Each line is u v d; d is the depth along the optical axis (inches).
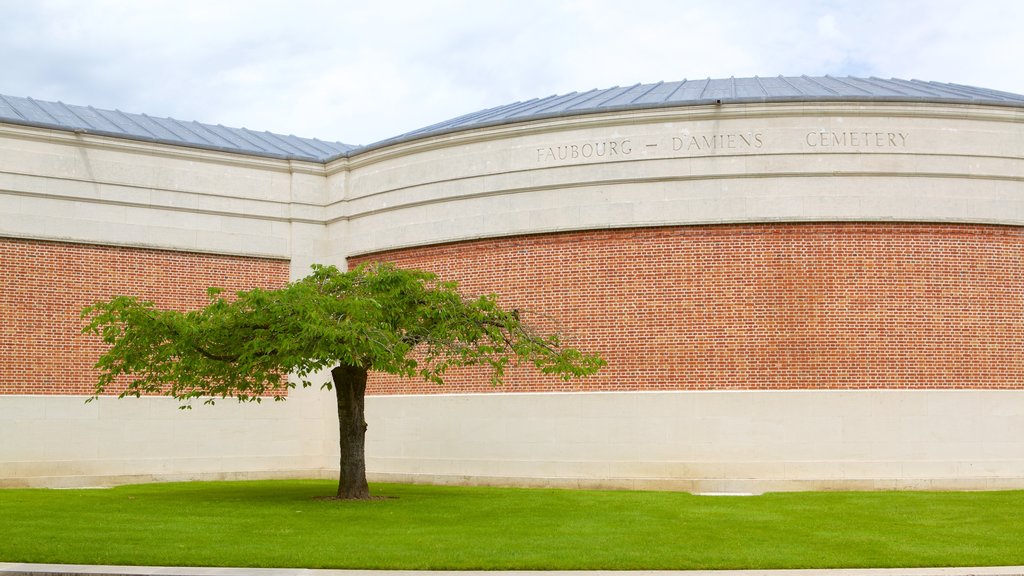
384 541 628.4
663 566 558.6
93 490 983.6
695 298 1007.6
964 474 975.6
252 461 1159.0
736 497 898.7
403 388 1130.0
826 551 604.7
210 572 534.0
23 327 1069.8
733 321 998.4
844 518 759.7
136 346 850.1
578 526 703.7
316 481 1119.0
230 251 1176.2
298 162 1219.9
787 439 978.1
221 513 758.5
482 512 775.7
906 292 992.9
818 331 989.2
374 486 1037.2
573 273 1045.2
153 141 1144.8
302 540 629.6
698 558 577.3
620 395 1011.3
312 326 775.1
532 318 1053.2
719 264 1008.2
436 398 1093.1
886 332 987.9
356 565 553.0
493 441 1057.5
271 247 1199.6
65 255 1096.2
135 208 1133.1
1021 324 1001.5
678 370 1003.3
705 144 1021.8
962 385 987.3
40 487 1055.0
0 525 684.1
